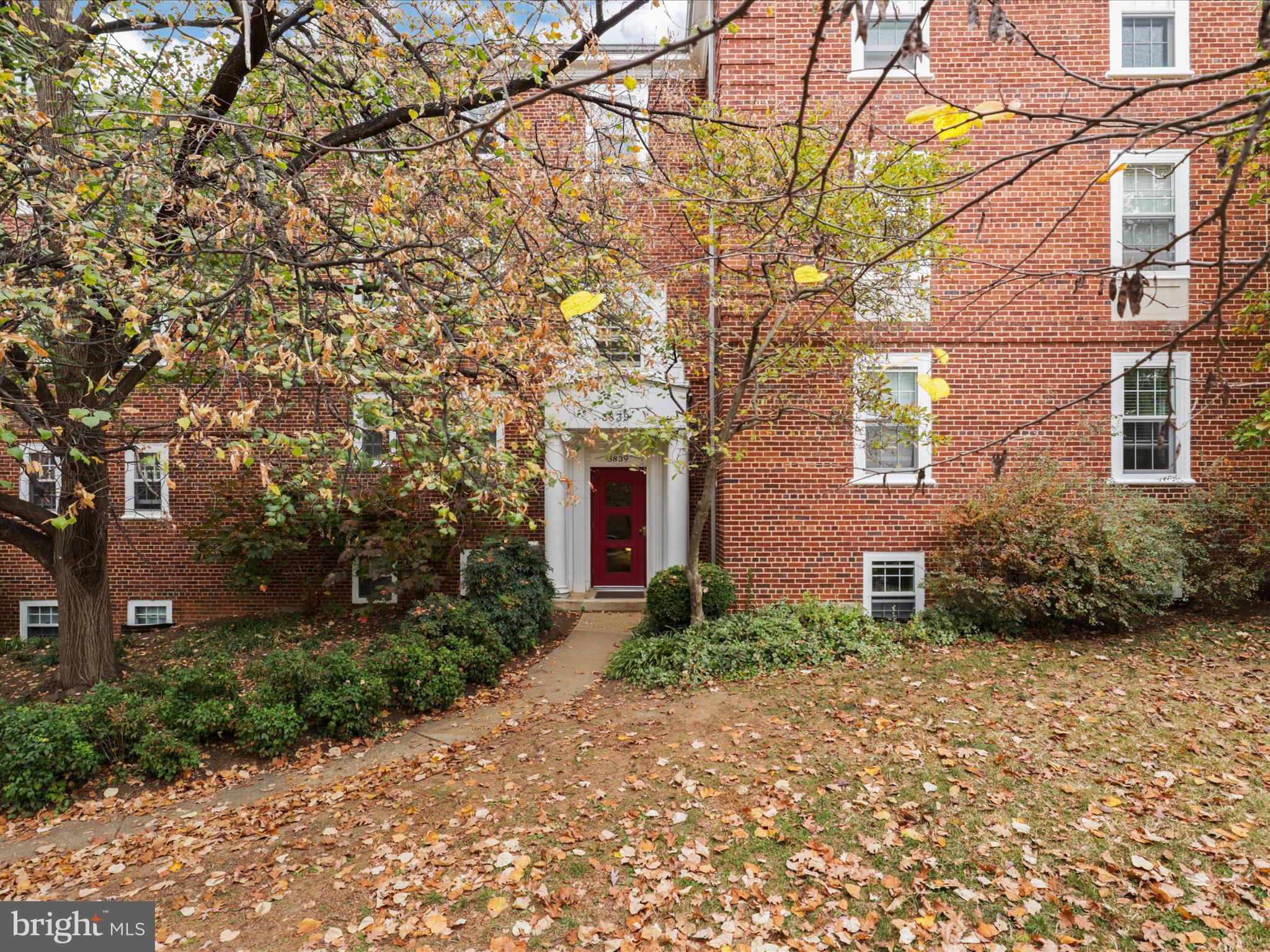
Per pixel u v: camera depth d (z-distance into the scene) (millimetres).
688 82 11367
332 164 5285
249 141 4707
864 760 5594
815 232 3164
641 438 9570
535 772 5867
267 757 6684
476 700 8008
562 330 5723
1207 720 6055
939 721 6258
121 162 4445
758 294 9156
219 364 5371
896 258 6277
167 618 11992
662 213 10047
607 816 5031
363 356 4688
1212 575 9164
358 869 4629
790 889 4152
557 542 11633
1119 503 9141
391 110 5395
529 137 5023
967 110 1786
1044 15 9625
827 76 9719
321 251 5117
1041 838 4473
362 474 9406
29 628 12094
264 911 4234
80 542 8148
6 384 5352
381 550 10492
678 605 9266
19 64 5574
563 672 8859
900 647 8445
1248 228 9578
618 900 4137
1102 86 1709
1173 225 9727
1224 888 3926
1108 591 8609
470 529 11664
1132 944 3586
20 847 5328
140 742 6363
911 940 3676
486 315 4953
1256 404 9656
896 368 9188
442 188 5066
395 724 7379
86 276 4070
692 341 8641
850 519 10062
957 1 9641
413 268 5324
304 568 11922
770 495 10102
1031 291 9820
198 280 4805
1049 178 9742
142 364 7133
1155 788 4965
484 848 4730
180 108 5289
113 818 5750
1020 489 9250
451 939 3885
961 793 5016
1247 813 4621
